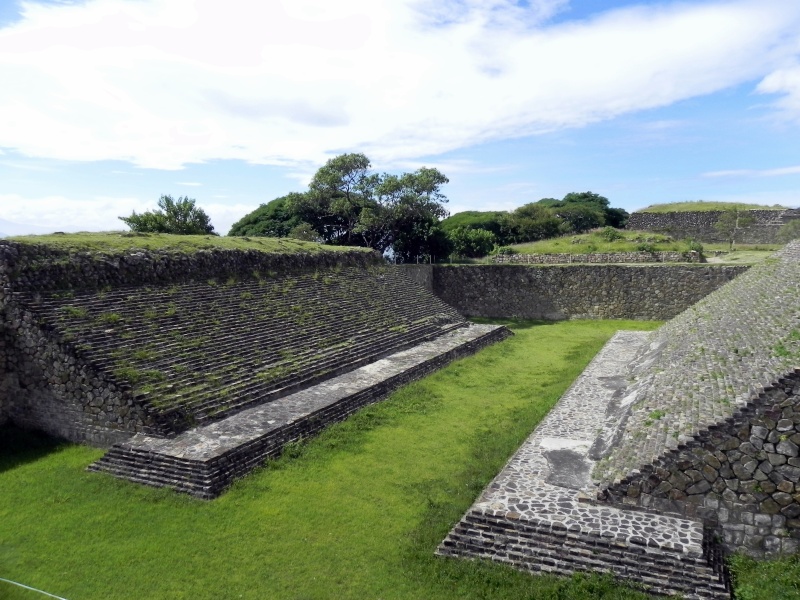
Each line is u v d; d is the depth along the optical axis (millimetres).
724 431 9828
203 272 21000
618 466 10953
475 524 10203
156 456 12695
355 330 23062
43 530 10773
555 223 59125
